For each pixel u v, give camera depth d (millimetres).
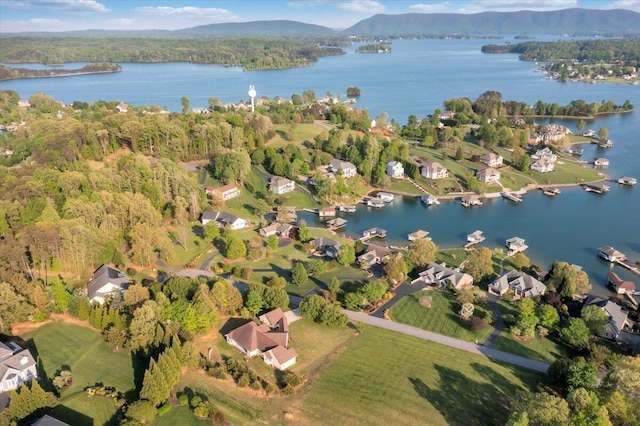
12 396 64438
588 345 88062
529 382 79375
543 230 156000
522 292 108562
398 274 114750
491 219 166000
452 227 159375
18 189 126250
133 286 93000
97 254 109938
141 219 124750
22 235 103625
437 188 192125
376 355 85812
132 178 146250
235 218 146000
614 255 132500
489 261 119250
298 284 111312
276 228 144875
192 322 87500
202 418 68688
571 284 108250
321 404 72688
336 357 85000
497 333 94562
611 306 100562
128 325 86125
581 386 73375
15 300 87250
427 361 84312
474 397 75000
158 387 69500
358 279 116250
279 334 86688
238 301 97125
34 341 84250
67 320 91500
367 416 70312
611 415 66062
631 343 92625
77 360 79688
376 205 176875
